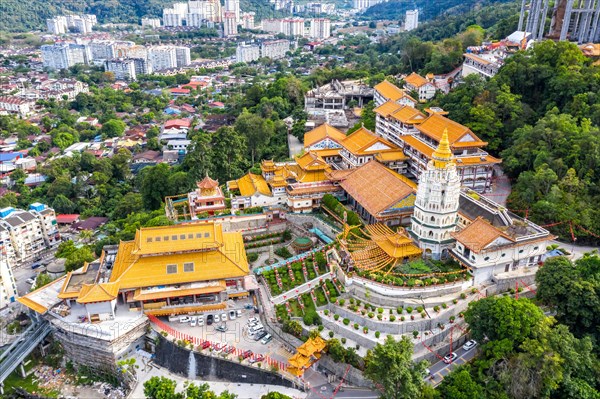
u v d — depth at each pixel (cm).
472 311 10350
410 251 12231
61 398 11269
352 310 11375
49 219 19488
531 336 9719
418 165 16050
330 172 15900
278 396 9638
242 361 10981
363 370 10425
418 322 10881
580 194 13838
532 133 15450
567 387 9388
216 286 12406
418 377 9350
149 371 11550
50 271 15975
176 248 12544
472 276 11712
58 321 12012
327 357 10869
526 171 15025
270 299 12288
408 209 13438
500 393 9388
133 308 12381
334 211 14862
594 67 18050
